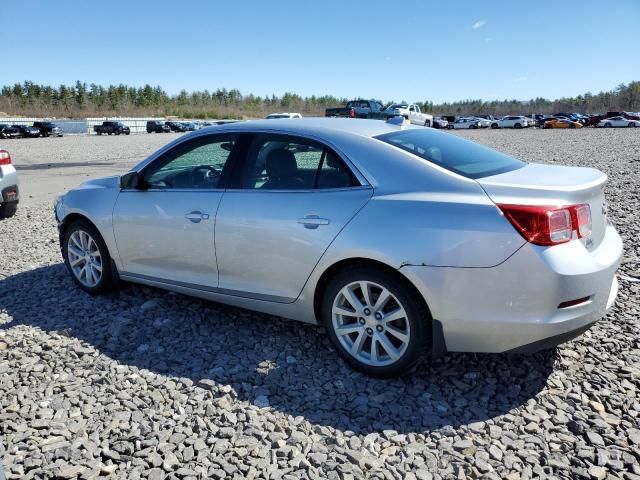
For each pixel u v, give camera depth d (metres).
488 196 2.80
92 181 4.82
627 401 2.83
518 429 2.64
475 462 2.41
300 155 3.41
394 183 3.05
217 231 3.62
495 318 2.76
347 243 3.03
